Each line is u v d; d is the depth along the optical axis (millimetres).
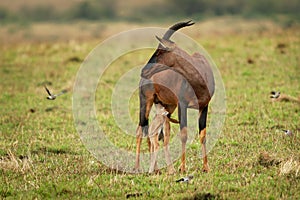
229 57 75250
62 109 52594
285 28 106812
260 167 34062
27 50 88938
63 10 162250
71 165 35844
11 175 33812
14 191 30969
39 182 32281
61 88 62188
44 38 113812
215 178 32094
